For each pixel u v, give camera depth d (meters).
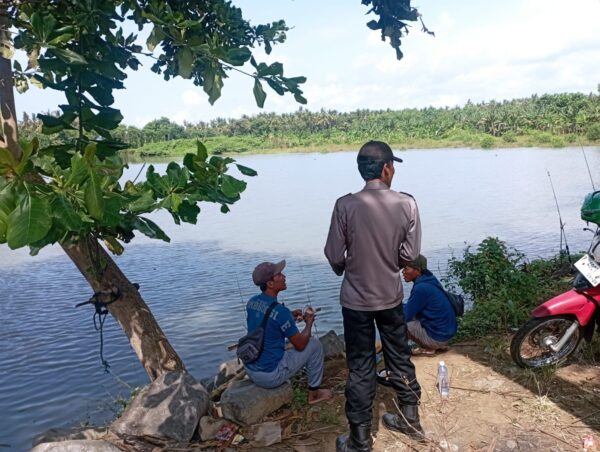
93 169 2.83
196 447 3.65
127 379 13.10
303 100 3.88
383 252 3.03
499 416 3.76
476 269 7.57
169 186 3.67
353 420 3.23
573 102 150.88
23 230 2.54
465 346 5.14
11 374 13.69
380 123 193.62
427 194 46.88
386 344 3.35
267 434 3.69
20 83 4.79
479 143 140.12
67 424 10.77
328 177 76.88
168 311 17.94
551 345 4.35
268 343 3.95
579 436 3.45
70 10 3.87
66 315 18.59
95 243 4.50
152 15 3.59
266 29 5.29
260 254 26.20
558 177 54.03
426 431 3.61
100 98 3.95
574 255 8.23
